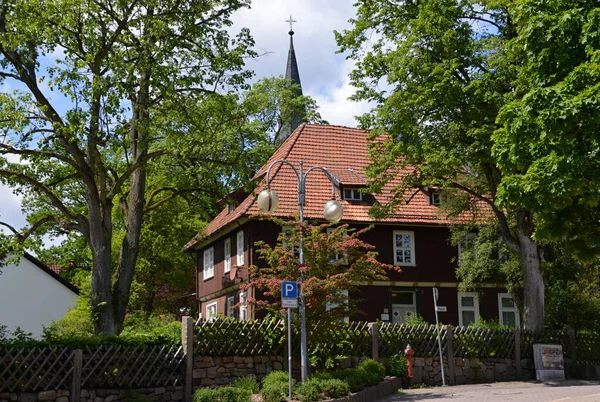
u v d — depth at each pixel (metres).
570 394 19.28
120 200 31.05
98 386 18.31
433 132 27.50
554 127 13.41
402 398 20.27
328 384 18.44
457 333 25.75
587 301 31.05
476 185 30.98
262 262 34.88
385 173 29.48
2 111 25.50
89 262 52.97
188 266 49.31
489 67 26.31
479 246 34.34
